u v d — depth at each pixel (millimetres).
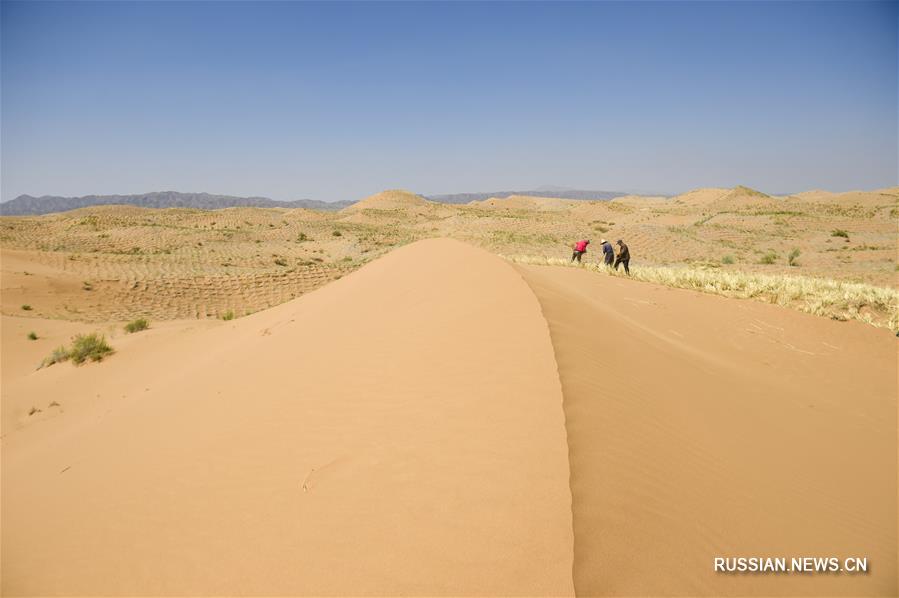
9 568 3943
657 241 44938
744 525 3145
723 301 12125
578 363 4676
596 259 33969
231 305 33469
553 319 5898
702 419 4586
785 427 5133
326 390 5355
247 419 5324
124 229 72062
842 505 3793
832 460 4578
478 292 7223
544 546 2525
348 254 58094
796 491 3807
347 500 3328
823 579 2842
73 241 63500
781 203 89812
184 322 23281
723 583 2586
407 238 63812
